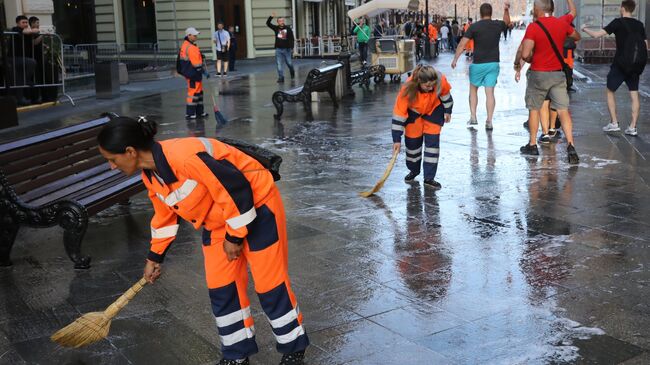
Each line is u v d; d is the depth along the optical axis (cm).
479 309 438
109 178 652
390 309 443
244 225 326
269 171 347
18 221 536
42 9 1867
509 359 373
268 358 384
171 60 2645
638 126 1089
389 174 773
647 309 431
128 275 521
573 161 841
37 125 1316
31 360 390
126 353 395
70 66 2005
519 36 6912
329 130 1176
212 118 1377
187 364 380
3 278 522
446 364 370
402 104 716
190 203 330
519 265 512
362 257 540
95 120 684
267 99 1683
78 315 451
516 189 731
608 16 2706
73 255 532
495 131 1092
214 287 350
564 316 424
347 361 377
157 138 1146
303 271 513
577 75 1942
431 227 612
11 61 1480
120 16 3200
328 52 3584
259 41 3309
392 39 2045
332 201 710
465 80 2058
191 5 3139
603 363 366
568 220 618
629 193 701
